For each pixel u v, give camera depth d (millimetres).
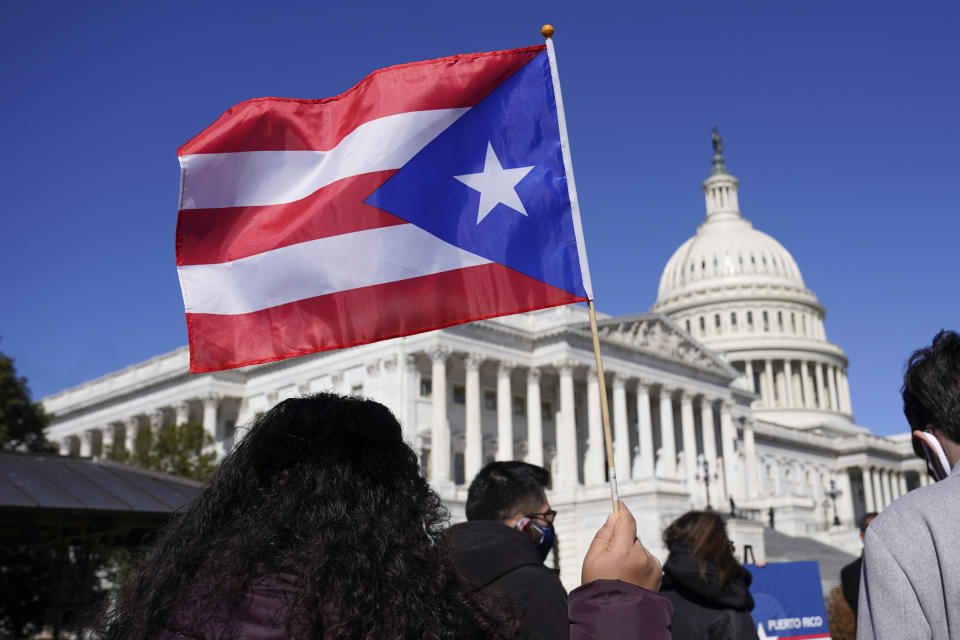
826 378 192000
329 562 3955
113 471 33812
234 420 108125
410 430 93625
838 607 34656
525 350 103000
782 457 152500
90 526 34875
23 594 45906
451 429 99938
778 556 87062
